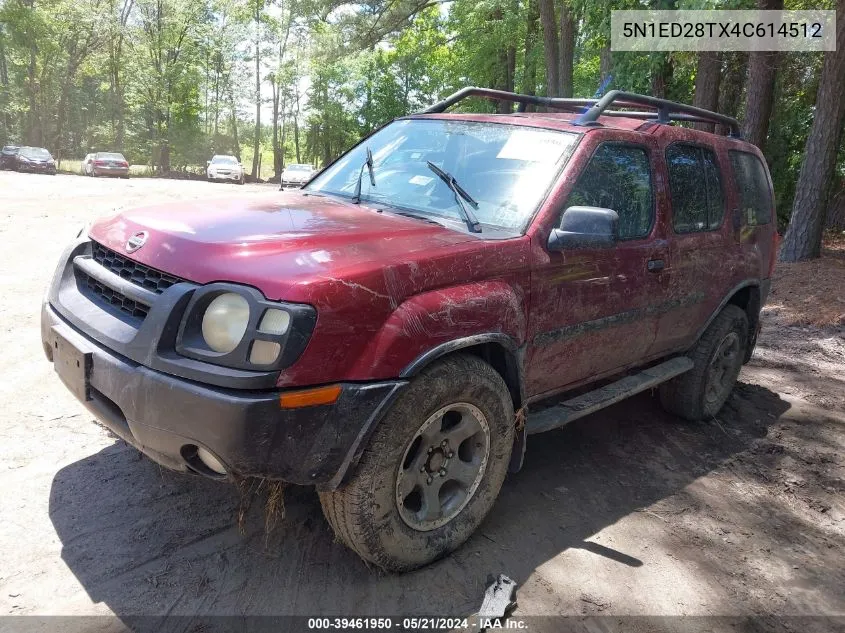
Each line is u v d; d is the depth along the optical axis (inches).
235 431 88.2
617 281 138.9
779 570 123.9
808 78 578.2
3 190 721.0
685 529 134.3
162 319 94.0
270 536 118.3
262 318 89.8
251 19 1775.3
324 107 1766.7
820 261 433.4
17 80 1737.2
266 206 129.4
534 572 115.3
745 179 189.6
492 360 121.9
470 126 150.0
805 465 169.2
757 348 271.3
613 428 181.2
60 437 146.2
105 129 1950.1
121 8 1715.1
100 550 110.6
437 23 1284.4
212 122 2159.2
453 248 109.7
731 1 364.2
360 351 95.3
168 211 122.8
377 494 100.5
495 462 119.9
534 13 935.7
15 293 259.8
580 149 134.3
